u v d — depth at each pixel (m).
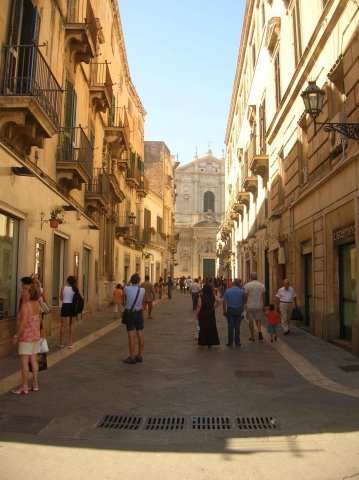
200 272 72.44
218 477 4.15
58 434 5.26
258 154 24.38
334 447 4.87
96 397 6.83
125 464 4.43
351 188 10.51
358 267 10.08
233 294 11.98
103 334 13.98
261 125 23.89
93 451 4.76
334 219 11.95
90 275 20.12
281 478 4.13
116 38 26.84
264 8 22.88
